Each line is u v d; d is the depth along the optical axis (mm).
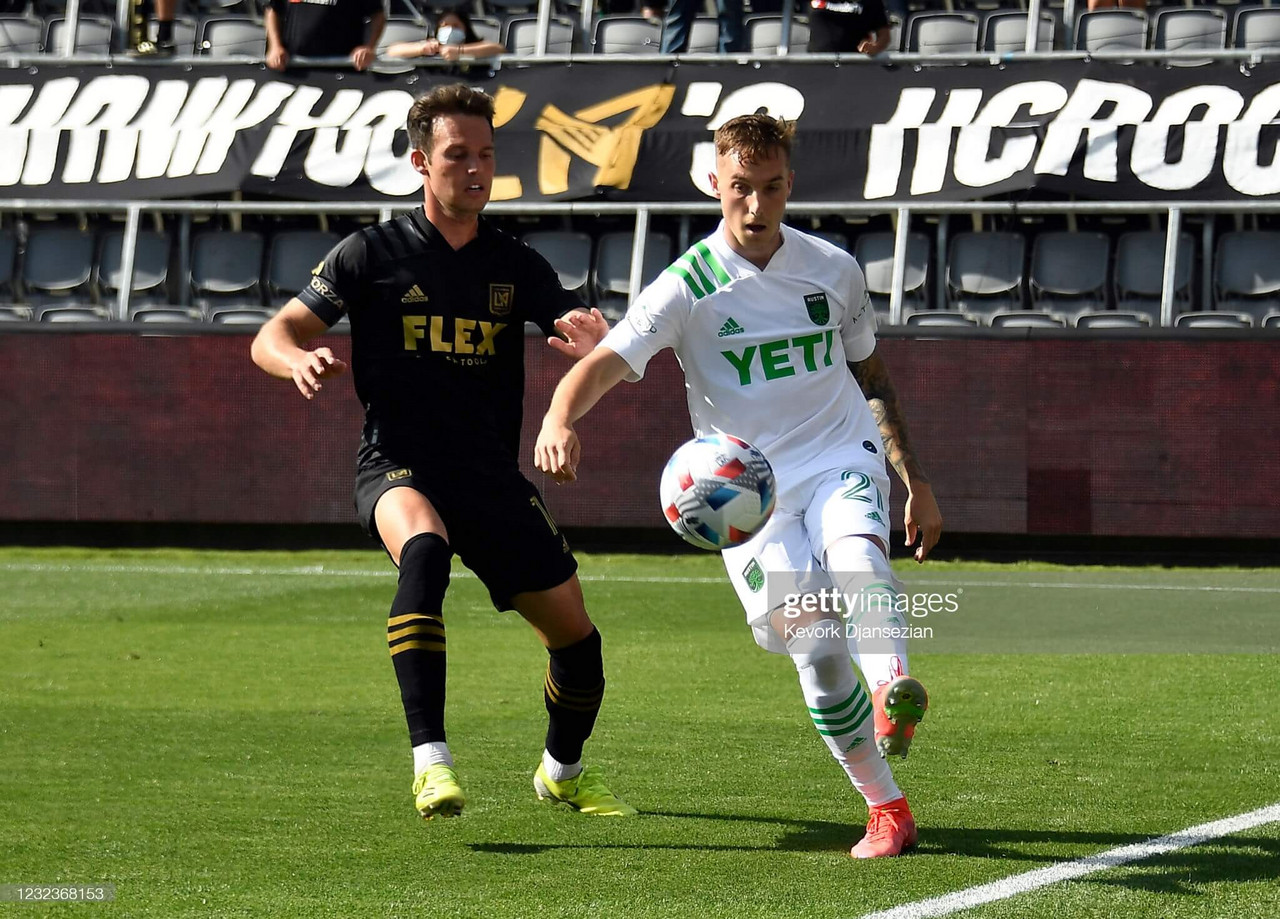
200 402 48938
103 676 26906
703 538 14828
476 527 16219
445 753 14398
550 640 16828
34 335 49406
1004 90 48875
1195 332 44562
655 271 51375
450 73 52438
